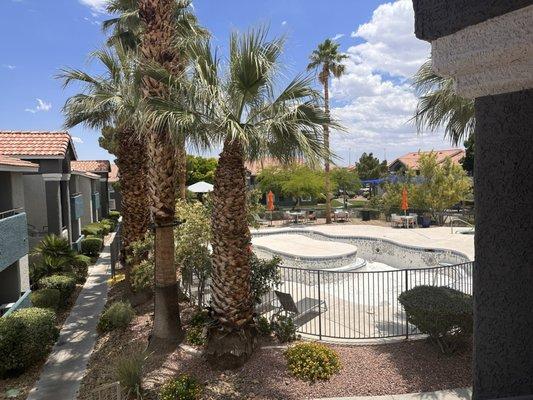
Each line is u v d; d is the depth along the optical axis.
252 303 7.93
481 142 1.37
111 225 31.03
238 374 7.21
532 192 1.26
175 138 7.12
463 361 7.16
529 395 1.24
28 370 8.52
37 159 16.89
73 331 10.72
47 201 17.20
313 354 7.29
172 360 7.96
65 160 19.41
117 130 12.65
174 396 6.44
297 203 43.34
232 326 7.48
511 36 1.17
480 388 1.39
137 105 8.23
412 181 30.02
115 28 14.38
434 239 18.61
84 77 12.22
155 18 8.44
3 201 11.96
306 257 15.02
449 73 1.39
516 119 1.27
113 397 6.74
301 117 7.15
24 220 11.45
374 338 8.37
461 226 25.95
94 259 20.70
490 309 1.35
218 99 7.20
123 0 12.82
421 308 7.21
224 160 7.44
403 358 7.43
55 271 14.27
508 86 1.27
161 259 8.75
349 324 9.48
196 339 8.54
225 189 7.41
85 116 13.34
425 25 1.41
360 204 52.44
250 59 6.77
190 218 10.56
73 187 23.55
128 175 12.64
